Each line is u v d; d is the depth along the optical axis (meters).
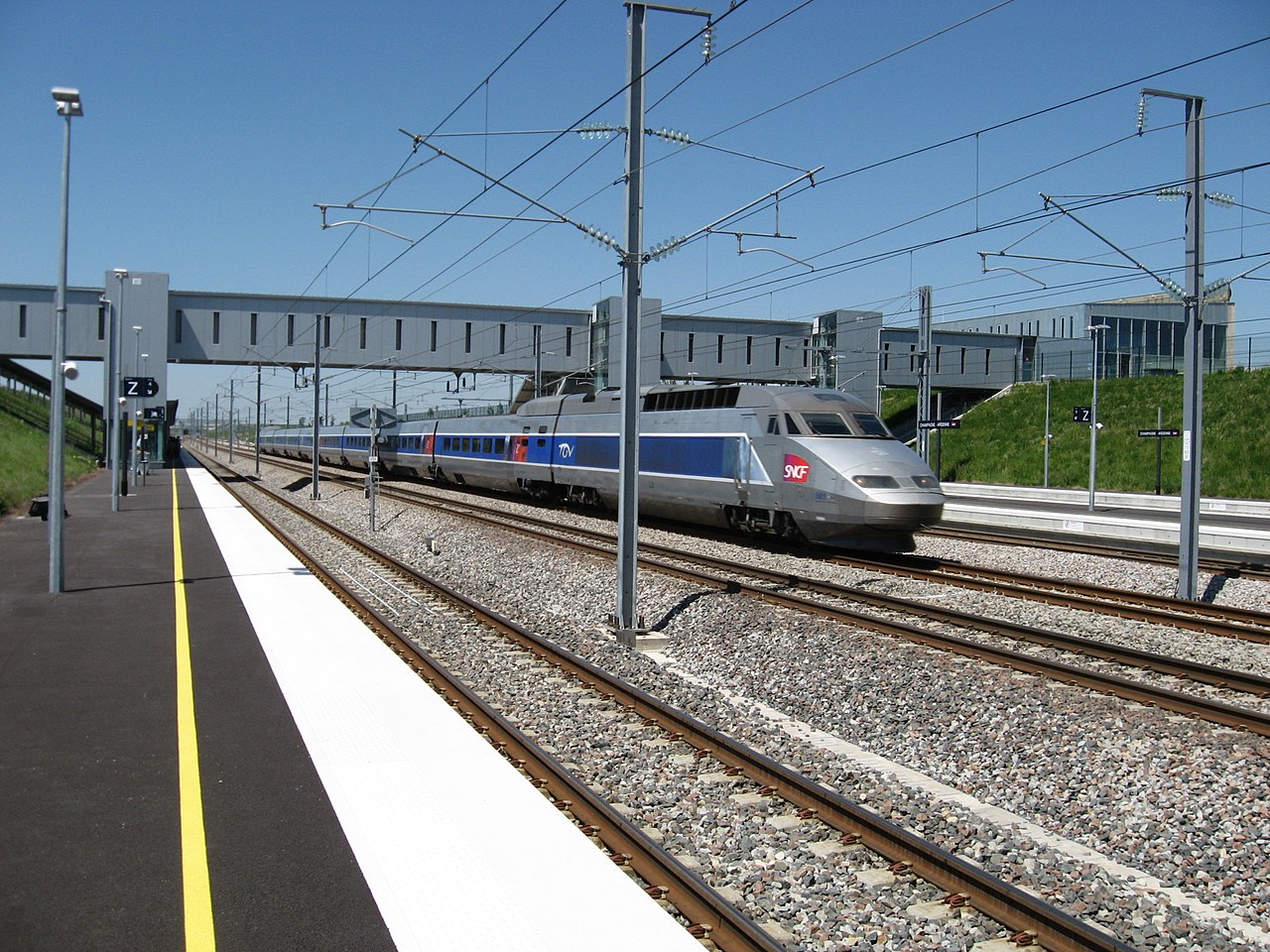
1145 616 14.42
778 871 6.07
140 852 6.03
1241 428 46.72
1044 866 6.20
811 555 21.14
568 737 8.72
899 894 5.82
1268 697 10.17
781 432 21.28
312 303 55.41
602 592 17.02
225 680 10.20
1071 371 62.28
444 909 5.37
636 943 5.04
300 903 5.40
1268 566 19.78
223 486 46.44
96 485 45.12
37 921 5.14
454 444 43.88
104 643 11.91
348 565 19.97
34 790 7.03
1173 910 5.67
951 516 33.47
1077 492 42.91
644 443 26.73
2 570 17.78
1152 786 7.77
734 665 12.11
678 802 7.23
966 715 9.63
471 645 12.46
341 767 7.63
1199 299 16.33
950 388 62.31
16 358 53.78
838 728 9.65
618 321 54.19
